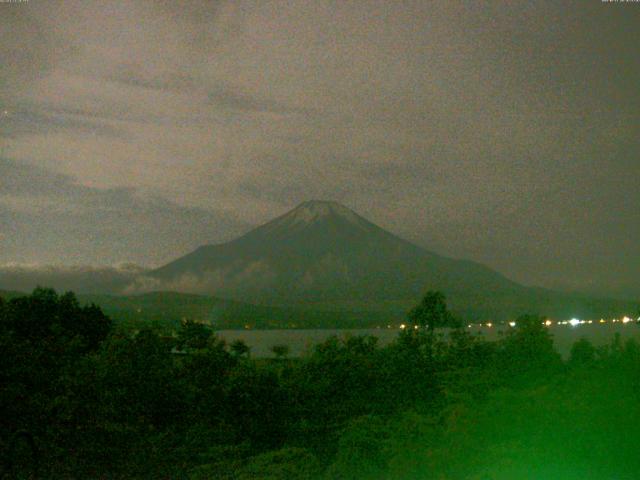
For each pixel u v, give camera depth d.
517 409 7.76
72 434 14.65
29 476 12.48
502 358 14.66
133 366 16.92
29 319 24.66
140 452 14.86
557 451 7.25
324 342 20.06
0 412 14.08
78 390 15.33
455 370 16.58
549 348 14.70
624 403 7.49
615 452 7.12
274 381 17.98
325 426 16.67
